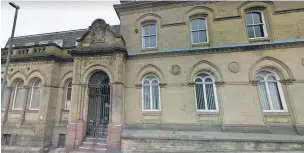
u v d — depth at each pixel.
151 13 11.41
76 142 8.67
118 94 9.07
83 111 9.31
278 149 6.91
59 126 10.91
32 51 11.77
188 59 10.09
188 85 9.73
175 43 10.62
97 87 10.02
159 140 7.65
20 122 10.69
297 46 8.89
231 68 9.44
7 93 11.41
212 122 9.09
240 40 9.80
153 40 11.30
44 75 11.15
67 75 11.76
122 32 11.48
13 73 11.66
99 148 8.41
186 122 9.31
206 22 10.77
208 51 9.90
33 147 9.77
